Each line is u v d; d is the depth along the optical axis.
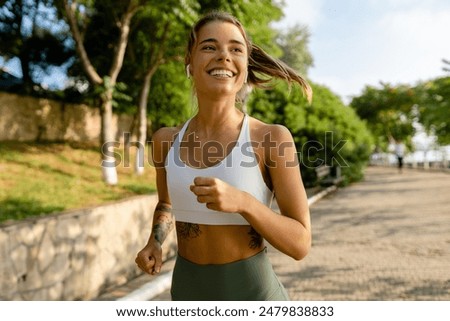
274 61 2.06
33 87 19.45
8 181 9.56
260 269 1.81
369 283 6.05
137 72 17.52
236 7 11.66
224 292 1.78
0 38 18.39
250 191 1.71
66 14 12.91
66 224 5.50
